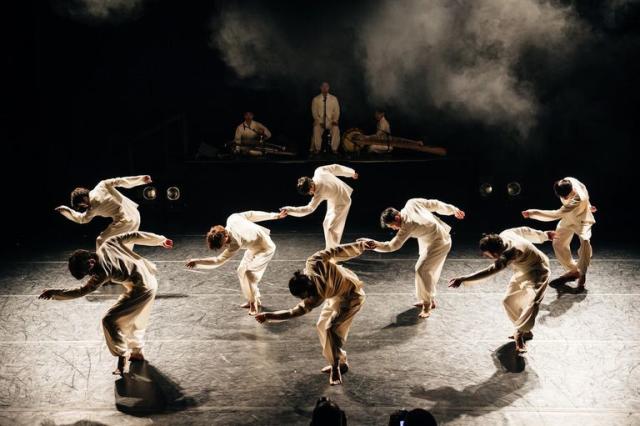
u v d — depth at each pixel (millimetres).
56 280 7133
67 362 5367
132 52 11289
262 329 5922
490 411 4613
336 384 4984
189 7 11250
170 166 10414
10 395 4898
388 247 5676
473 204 10109
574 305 6258
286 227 9156
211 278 7160
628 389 4848
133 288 5117
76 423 4551
